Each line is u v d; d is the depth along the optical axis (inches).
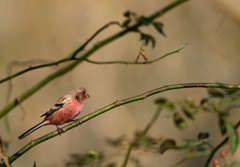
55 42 589.6
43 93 561.9
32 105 550.3
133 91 595.8
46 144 544.1
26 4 591.8
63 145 551.5
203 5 580.1
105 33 594.2
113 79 595.2
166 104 293.9
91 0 606.5
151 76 600.7
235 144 244.8
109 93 592.1
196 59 607.2
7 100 255.9
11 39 575.2
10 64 261.7
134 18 296.4
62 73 277.9
